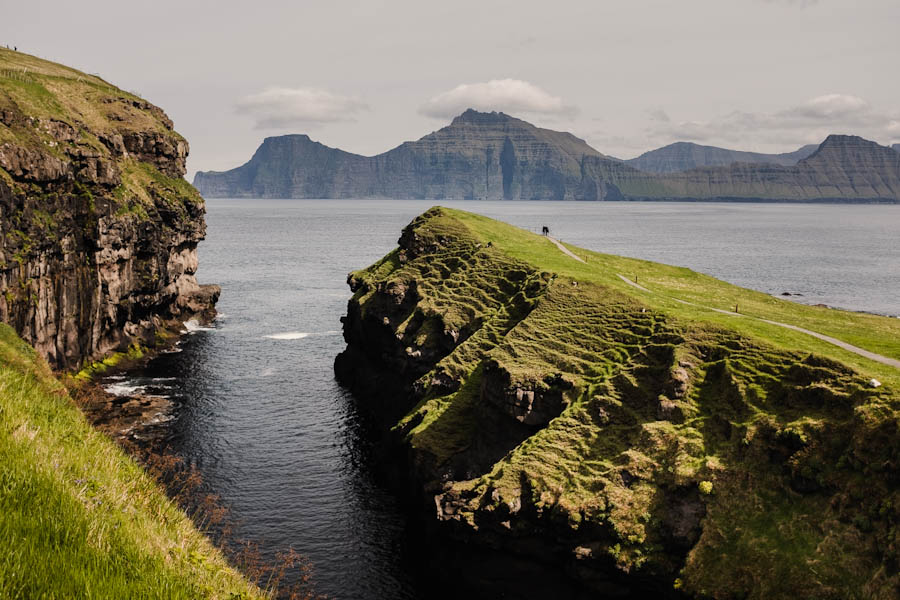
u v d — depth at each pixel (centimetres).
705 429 4853
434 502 5438
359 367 9319
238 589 1694
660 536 4438
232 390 8712
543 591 4753
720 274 17950
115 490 1823
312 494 5969
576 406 5475
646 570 4344
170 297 11969
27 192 7719
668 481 4603
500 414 5881
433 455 5922
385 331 8956
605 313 6588
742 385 4934
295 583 4631
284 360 10275
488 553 4953
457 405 6419
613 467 4859
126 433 6962
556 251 10644
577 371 5841
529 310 7106
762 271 18650
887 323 7762
